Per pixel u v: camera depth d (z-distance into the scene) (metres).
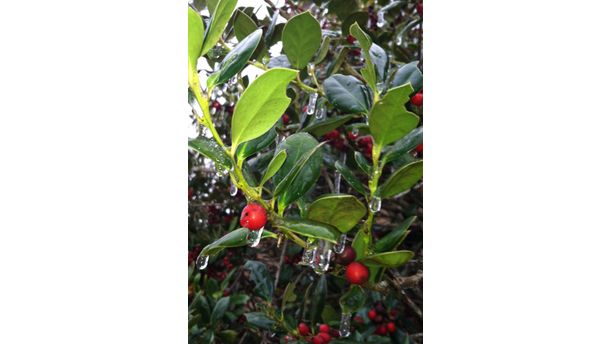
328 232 0.95
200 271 2.12
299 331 1.58
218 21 0.91
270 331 1.60
